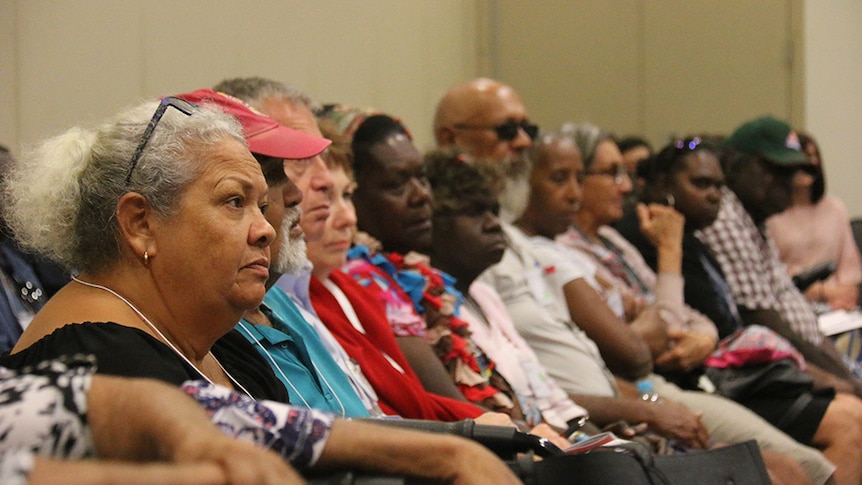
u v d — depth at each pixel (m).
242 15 7.39
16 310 4.11
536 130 7.31
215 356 3.23
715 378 6.62
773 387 6.52
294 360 3.69
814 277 9.05
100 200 2.77
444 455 2.16
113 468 1.53
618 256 7.49
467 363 4.94
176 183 2.74
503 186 5.52
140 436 1.80
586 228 7.37
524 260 6.02
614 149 7.42
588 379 5.77
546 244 6.32
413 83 9.57
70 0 6.12
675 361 6.53
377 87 8.98
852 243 10.52
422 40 9.75
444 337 4.89
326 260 4.32
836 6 11.88
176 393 1.85
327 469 2.12
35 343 2.63
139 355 2.57
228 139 2.83
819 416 6.46
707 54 11.64
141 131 2.79
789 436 6.48
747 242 7.89
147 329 2.79
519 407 5.10
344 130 5.18
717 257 7.78
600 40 11.61
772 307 7.80
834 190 12.05
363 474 2.13
